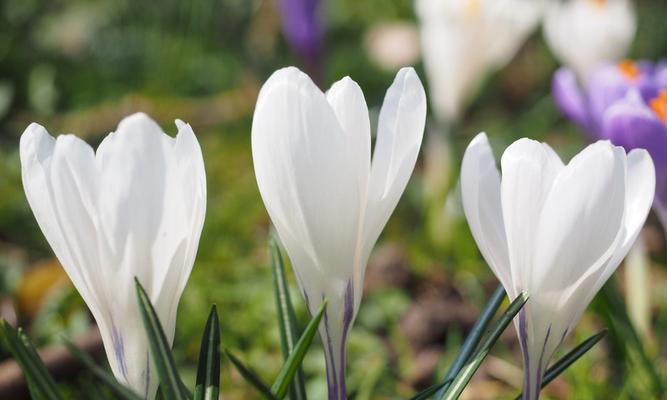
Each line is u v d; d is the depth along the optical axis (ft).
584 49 2.57
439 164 2.81
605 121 1.60
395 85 1.24
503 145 3.53
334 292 1.27
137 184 1.20
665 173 1.59
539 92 4.09
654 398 1.67
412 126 1.24
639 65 1.93
